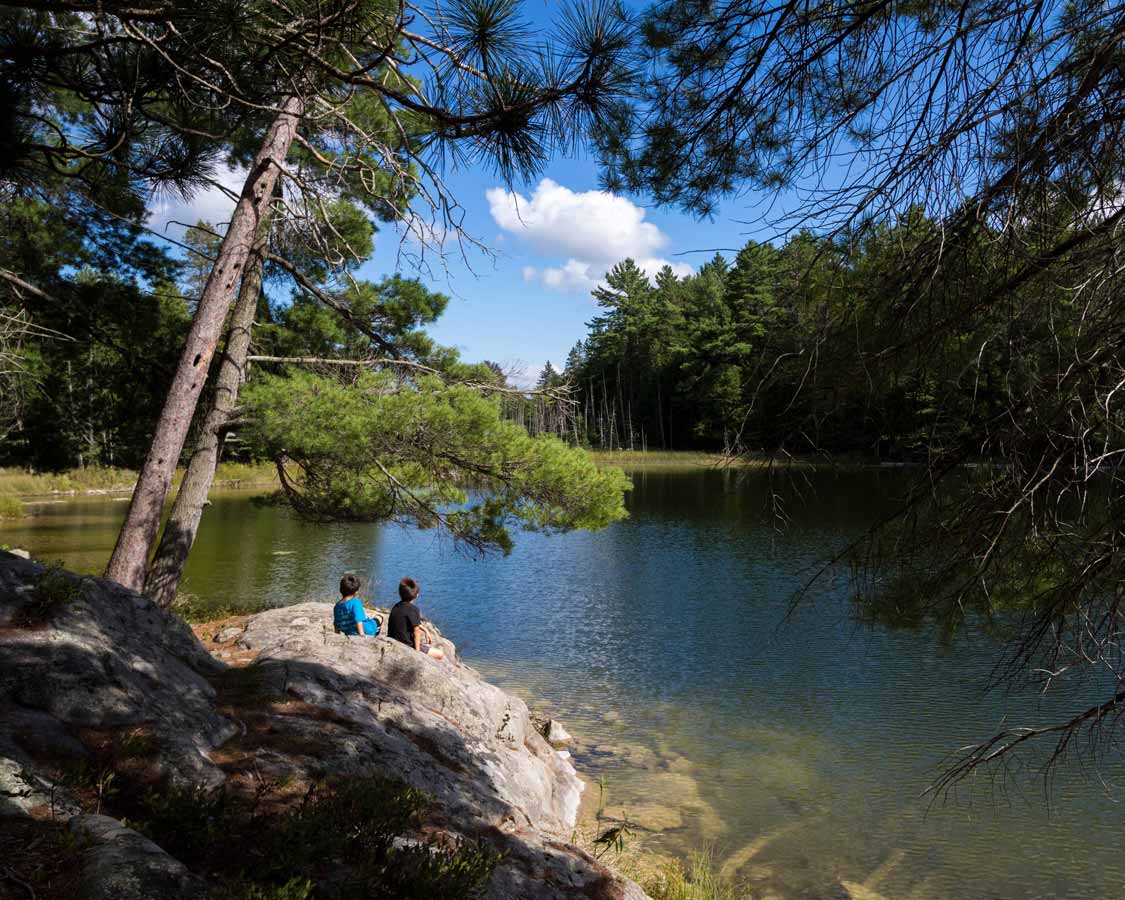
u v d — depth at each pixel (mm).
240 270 9391
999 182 2600
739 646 13758
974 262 2754
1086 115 2428
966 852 6855
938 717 10141
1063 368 2693
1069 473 2842
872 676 11898
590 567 22094
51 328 10148
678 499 41094
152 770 3412
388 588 18859
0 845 2494
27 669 3516
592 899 4074
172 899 2299
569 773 8109
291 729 4496
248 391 9945
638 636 14516
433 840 3768
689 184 3562
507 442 10039
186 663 4992
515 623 15586
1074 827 7297
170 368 10914
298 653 6145
